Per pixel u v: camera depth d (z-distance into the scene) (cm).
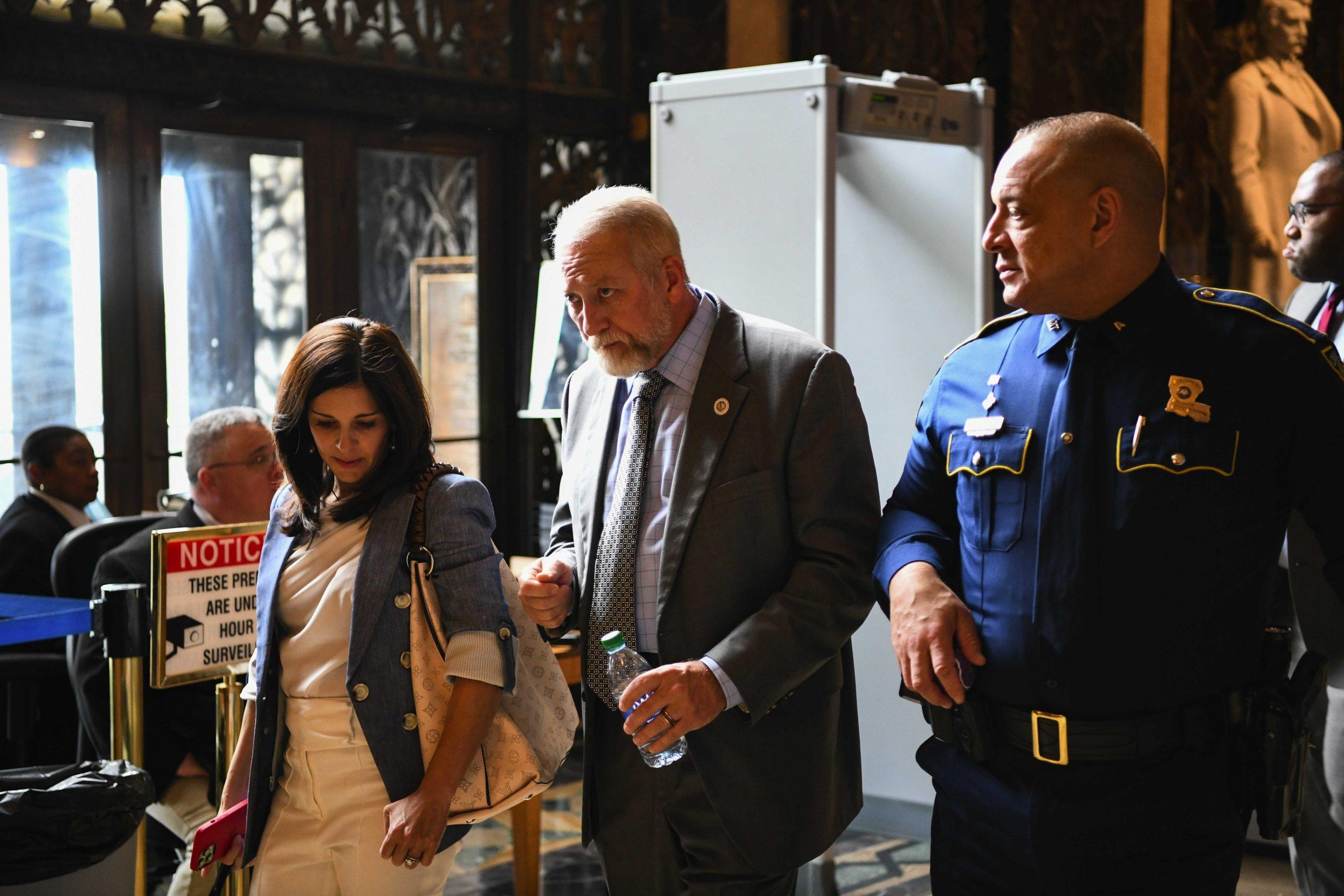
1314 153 585
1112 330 169
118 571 296
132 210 456
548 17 554
